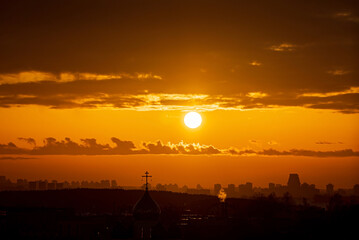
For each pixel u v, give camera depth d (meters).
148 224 167.50
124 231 168.62
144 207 167.88
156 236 166.50
